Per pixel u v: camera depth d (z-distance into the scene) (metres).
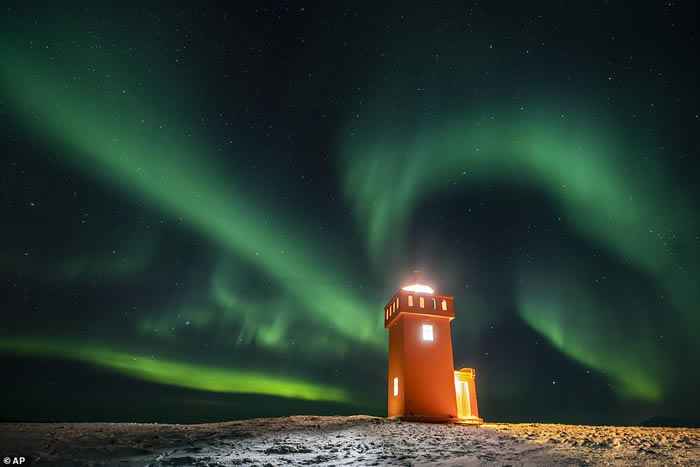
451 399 24.55
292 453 10.97
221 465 9.23
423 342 25.56
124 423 17.30
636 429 15.34
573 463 8.58
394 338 27.81
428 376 24.75
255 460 9.84
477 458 9.60
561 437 12.53
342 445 12.38
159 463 9.49
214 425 17.97
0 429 13.16
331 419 21.12
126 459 9.89
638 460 8.69
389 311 29.42
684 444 10.64
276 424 18.48
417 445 12.38
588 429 15.51
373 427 17.62
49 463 9.01
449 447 11.82
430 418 23.17
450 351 25.89
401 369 25.25
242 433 14.88
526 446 11.21
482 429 16.50
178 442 12.50
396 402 25.80
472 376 26.95
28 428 13.83
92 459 9.66
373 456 10.44
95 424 16.53
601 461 8.68
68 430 13.82
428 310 26.47
